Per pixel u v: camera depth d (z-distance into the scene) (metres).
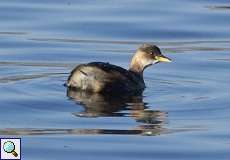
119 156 16.27
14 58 23.64
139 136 17.27
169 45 25.67
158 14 28.19
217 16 28.14
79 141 16.94
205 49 25.19
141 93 20.56
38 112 18.77
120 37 26.20
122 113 18.81
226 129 17.84
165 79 22.06
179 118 18.55
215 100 19.88
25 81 21.33
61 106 19.23
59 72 22.38
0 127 17.69
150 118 18.47
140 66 21.80
